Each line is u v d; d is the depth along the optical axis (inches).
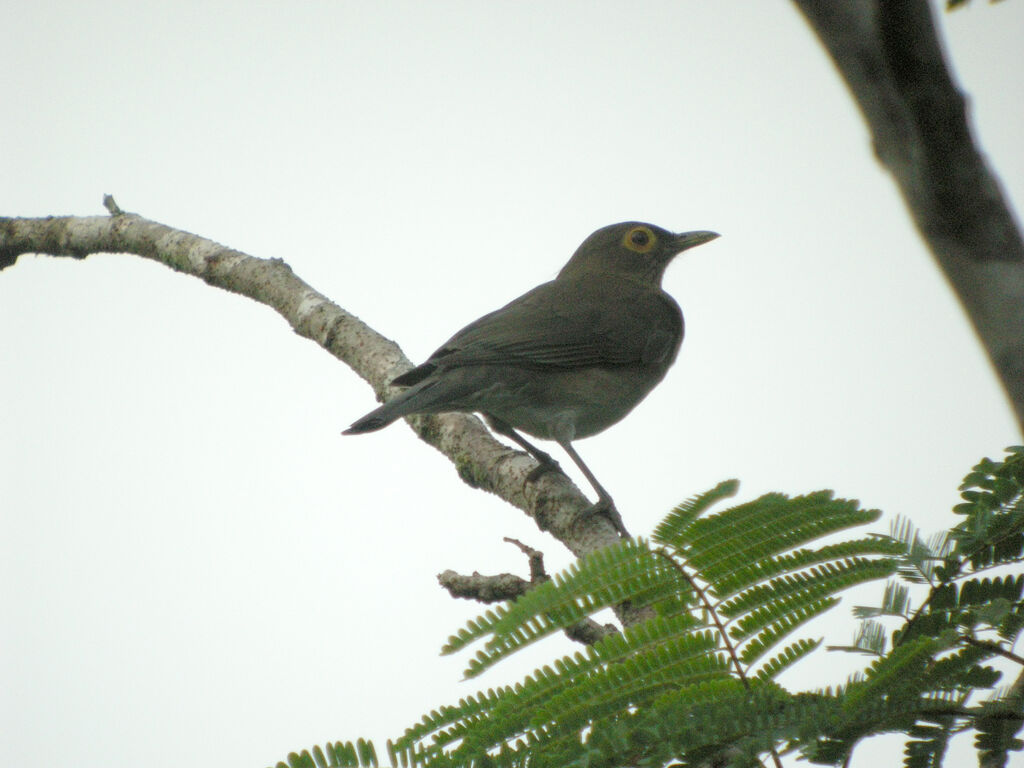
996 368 154.8
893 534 216.8
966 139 154.3
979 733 195.9
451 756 195.6
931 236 158.4
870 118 160.7
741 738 186.1
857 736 186.9
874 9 152.5
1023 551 210.4
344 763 191.5
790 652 207.6
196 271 562.6
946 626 205.5
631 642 209.0
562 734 202.7
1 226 622.2
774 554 214.8
